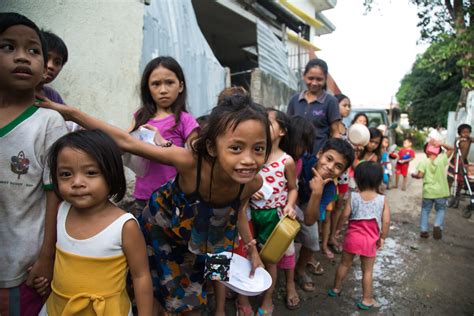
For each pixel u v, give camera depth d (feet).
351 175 14.74
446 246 13.91
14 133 4.33
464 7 32.63
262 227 8.07
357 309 8.75
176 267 5.54
